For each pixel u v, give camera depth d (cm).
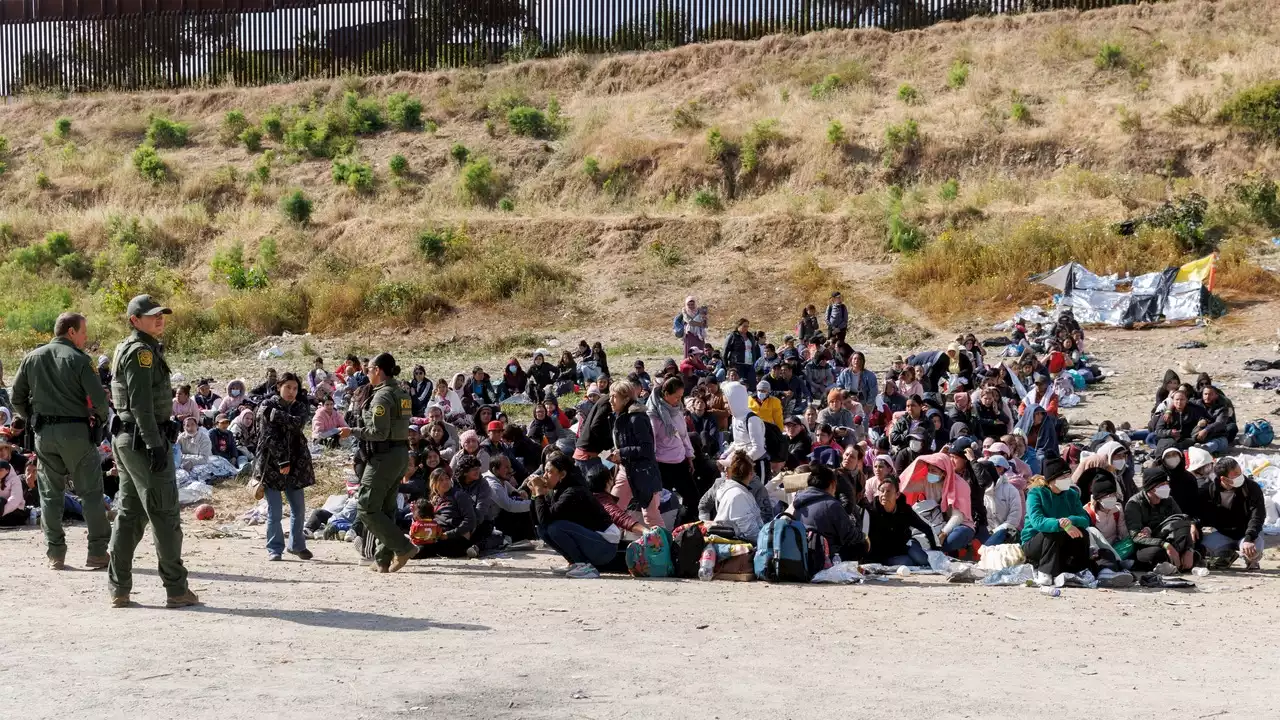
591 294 3325
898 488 1100
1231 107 3522
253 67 5019
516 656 593
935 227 3362
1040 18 4291
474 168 4062
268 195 4159
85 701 486
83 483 896
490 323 3219
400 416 938
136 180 4359
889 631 712
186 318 3297
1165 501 1039
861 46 4412
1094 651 659
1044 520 978
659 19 4728
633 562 984
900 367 1848
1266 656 654
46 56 5162
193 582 851
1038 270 3042
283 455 1025
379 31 4909
